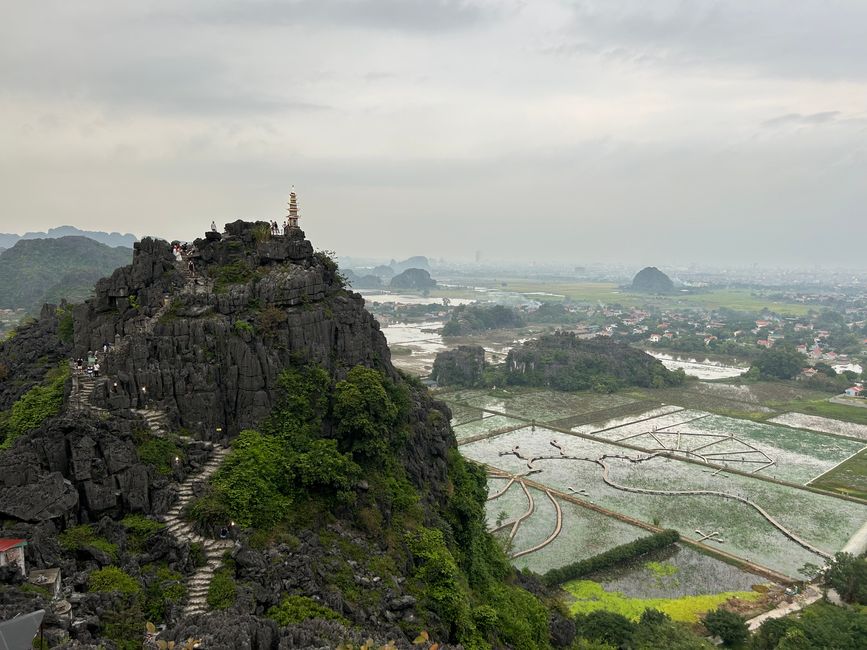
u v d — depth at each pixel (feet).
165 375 207.72
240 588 151.43
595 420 645.10
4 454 164.45
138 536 162.09
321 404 222.69
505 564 274.57
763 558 341.21
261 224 272.72
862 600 293.84
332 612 154.92
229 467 190.39
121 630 130.31
